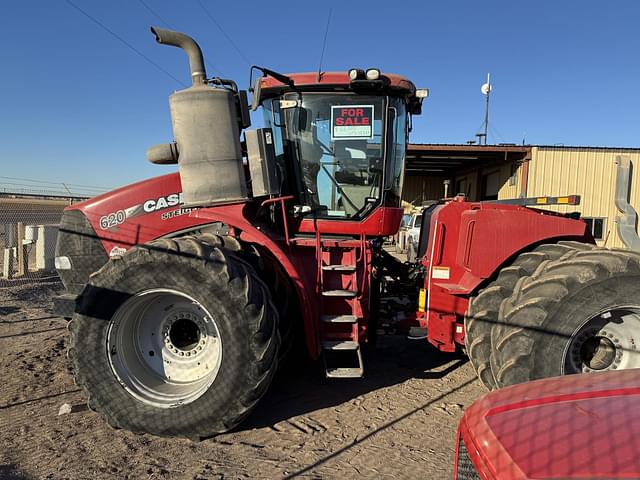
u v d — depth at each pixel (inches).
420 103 171.8
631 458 54.3
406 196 867.4
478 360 143.6
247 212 149.3
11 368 173.6
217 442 124.3
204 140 138.0
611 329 127.0
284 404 147.9
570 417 65.4
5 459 112.3
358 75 146.8
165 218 161.3
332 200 160.7
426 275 164.1
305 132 158.6
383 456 117.1
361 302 150.6
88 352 126.9
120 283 125.3
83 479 105.0
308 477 107.4
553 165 619.5
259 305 123.2
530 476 55.8
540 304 124.1
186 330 136.7
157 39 136.9
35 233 397.4
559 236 146.3
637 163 619.5
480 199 743.7
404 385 163.0
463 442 72.2
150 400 127.4
